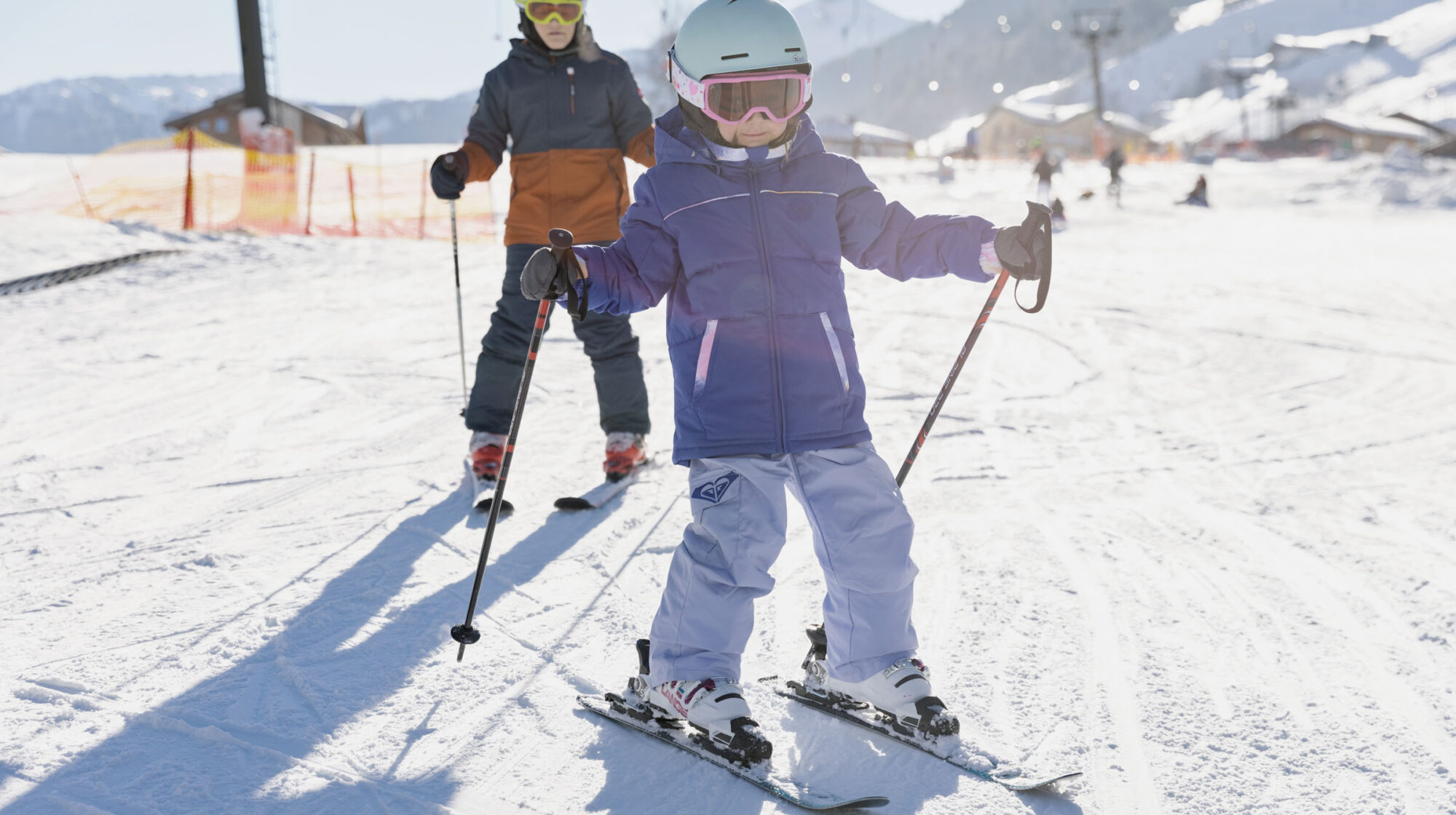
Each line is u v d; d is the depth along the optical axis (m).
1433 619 2.68
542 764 2.04
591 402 5.21
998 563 3.11
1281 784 1.95
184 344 6.63
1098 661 2.47
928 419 2.24
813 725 2.20
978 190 31.03
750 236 2.06
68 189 15.42
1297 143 78.56
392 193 17.92
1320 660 2.46
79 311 7.82
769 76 1.96
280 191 13.92
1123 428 4.82
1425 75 119.62
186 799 1.89
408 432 4.64
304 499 3.72
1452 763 2.01
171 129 40.50
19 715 2.18
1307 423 4.90
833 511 2.09
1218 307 8.59
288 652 2.50
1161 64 187.75
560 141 3.78
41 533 3.36
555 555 3.17
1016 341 7.05
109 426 4.75
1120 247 14.78
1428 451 4.38
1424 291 9.62
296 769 2.00
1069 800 1.91
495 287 9.20
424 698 2.29
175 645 2.53
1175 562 3.12
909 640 2.17
